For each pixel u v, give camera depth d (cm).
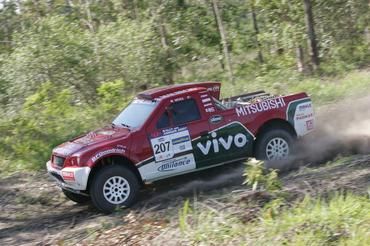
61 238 854
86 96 2358
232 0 3322
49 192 1179
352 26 2791
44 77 2286
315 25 2789
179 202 948
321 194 791
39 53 2256
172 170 995
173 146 992
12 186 1258
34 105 1894
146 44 2498
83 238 828
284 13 2778
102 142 963
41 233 908
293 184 885
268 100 1073
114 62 2419
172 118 1002
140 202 984
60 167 987
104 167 951
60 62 2284
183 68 3081
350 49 2712
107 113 1856
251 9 3206
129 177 959
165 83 2692
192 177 1104
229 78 2631
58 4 3512
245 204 786
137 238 768
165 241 721
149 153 976
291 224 668
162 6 2997
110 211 948
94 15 3519
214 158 1024
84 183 934
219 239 677
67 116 1861
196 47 3116
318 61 2473
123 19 2848
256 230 679
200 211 799
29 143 1535
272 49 3178
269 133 1055
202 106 1025
